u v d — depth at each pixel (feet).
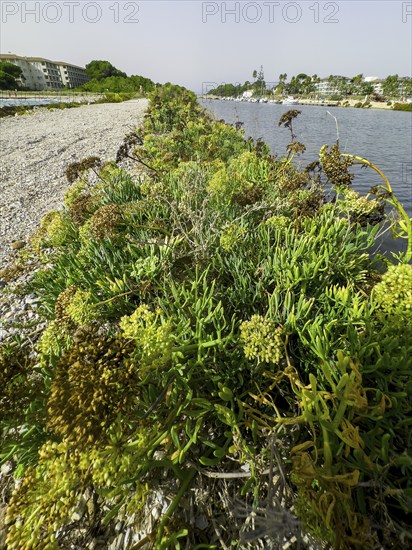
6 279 11.26
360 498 3.87
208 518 4.31
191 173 13.37
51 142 40.75
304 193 10.44
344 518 3.70
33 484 3.62
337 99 243.19
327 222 8.55
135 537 4.30
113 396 3.54
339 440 4.58
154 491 4.61
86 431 3.32
